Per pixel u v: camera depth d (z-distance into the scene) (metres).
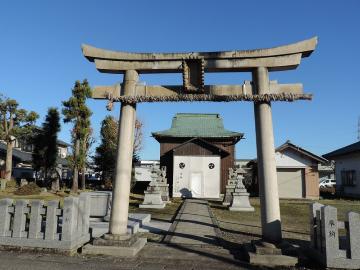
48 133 29.94
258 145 7.56
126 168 7.79
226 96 7.64
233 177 21.77
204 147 29.48
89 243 7.71
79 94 27.61
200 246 8.20
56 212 7.39
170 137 31.19
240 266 6.60
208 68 7.80
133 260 6.86
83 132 27.42
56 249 7.20
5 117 28.83
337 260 6.33
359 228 6.36
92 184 37.00
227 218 14.65
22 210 7.48
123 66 8.02
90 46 8.06
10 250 7.32
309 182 30.61
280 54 7.55
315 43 7.45
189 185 29.05
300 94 7.45
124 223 7.67
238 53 7.68
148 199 18.67
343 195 33.00
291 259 6.70
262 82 7.57
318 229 6.96
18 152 39.59
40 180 32.97
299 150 30.78
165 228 11.23
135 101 7.87
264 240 7.18
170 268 6.36
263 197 7.32
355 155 30.67
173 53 7.83
